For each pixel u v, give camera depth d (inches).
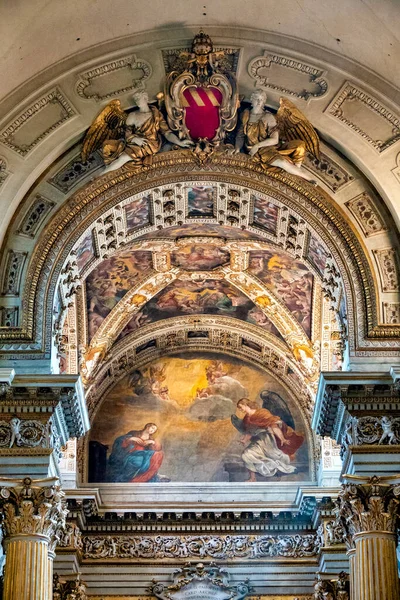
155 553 1702.8
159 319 1734.7
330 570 1620.3
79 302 1611.7
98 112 1389.0
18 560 1246.3
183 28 1371.8
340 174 1405.0
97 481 1756.9
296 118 1400.1
